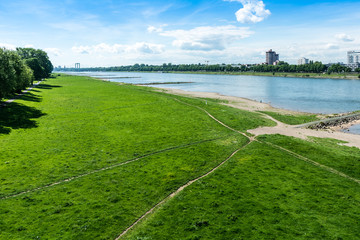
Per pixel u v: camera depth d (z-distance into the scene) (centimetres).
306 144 4703
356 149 4647
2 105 7112
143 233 2327
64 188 3056
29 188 3030
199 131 5641
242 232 2338
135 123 6219
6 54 7200
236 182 3278
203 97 12256
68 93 11619
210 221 2494
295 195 2953
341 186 3172
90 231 2344
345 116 7831
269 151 4394
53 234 2281
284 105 10375
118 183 3225
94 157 4019
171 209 2697
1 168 3481
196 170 3659
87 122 6172
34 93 10694
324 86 18700
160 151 4384
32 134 5019
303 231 2344
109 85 16762
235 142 4922
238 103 10488
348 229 2369
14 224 2383
